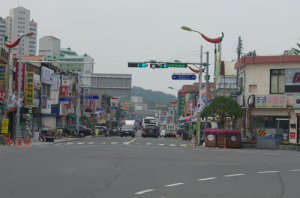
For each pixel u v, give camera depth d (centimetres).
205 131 3494
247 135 3769
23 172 1343
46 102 5366
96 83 5650
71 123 7644
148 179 1230
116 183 1143
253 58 3769
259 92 3753
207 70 3966
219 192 1020
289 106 3603
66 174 1309
